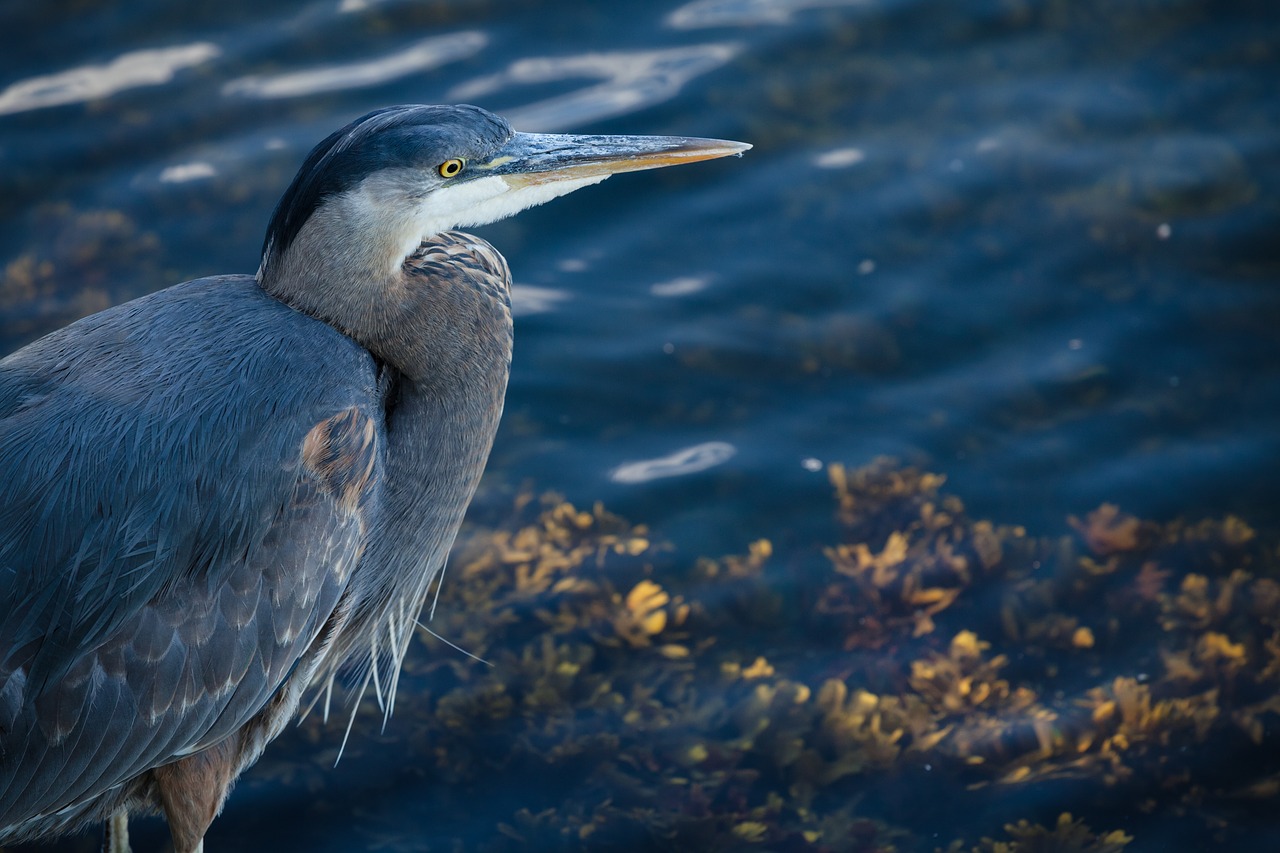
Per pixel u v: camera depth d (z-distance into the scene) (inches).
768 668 375.2
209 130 526.3
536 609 392.2
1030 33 568.7
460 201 297.4
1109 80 543.2
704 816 336.5
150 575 253.8
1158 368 447.2
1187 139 516.7
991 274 478.6
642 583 399.9
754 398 450.9
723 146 312.0
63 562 249.9
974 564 400.5
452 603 393.4
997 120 529.0
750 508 420.5
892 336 463.8
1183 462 420.5
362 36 569.6
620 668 375.6
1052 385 445.4
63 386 263.7
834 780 345.4
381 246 286.8
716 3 585.6
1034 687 366.6
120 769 259.1
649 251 494.9
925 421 439.5
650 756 352.2
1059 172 508.4
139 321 275.9
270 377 270.2
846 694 366.6
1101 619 382.9
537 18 580.7
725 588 398.3
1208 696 359.9
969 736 354.6
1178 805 334.6
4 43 561.3
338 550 273.9
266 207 499.8
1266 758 344.8
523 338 466.6
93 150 518.9
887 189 506.6
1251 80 538.9
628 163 309.6
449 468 300.8
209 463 259.4
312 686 371.9
